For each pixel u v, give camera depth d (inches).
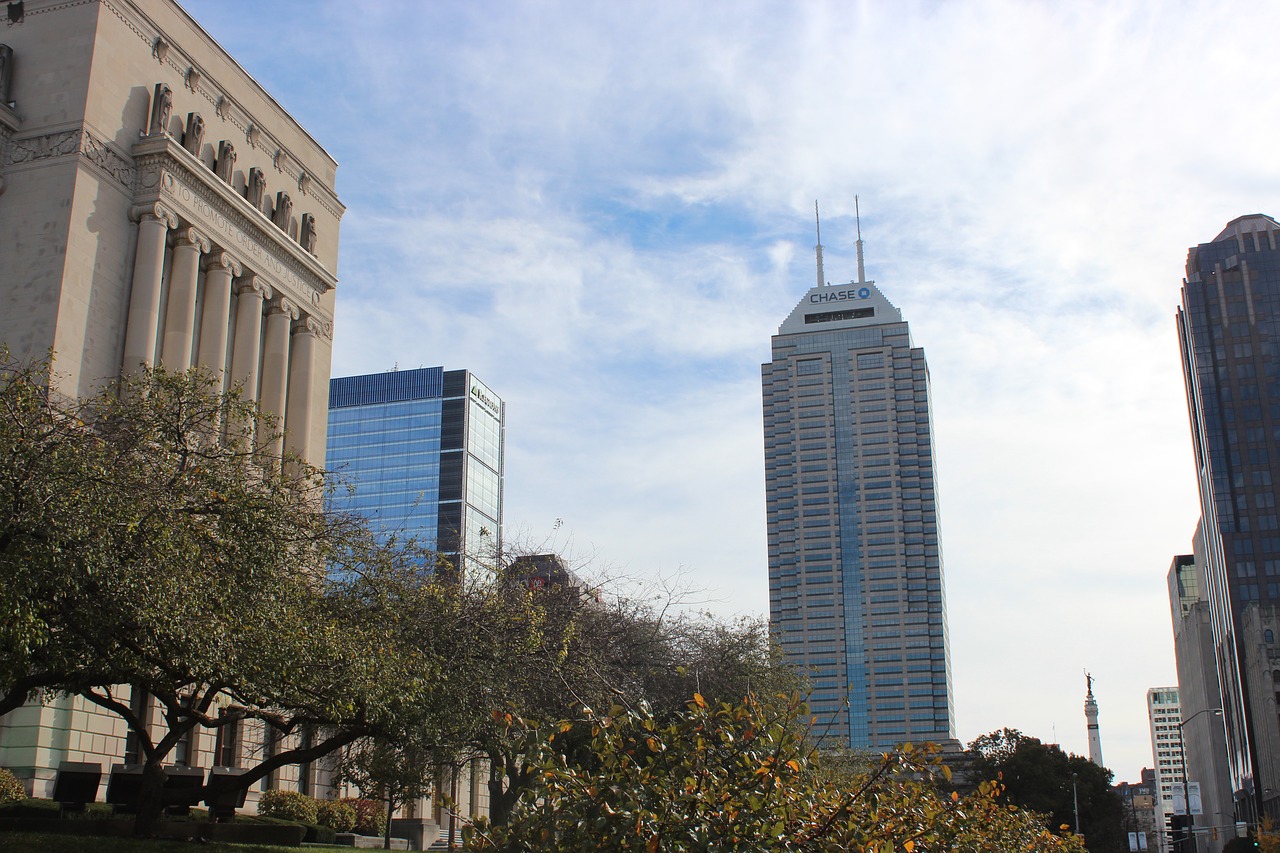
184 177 2096.5
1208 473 7293.3
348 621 1162.0
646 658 1637.6
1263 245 7495.1
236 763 2015.3
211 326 2160.4
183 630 924.0
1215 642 7844.5
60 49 1993.1
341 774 1956.2
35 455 888.3
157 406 1130.7
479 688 1197.7
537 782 544.4
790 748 555.2
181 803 1223.5
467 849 554.3
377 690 1066.1
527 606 1304.1
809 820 553.3
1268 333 7303.2
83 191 1923.0
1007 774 4185.5
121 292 1980.8
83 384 1872.5
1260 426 7145.7
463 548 1561.3
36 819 1243.8
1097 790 4163.4
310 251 2529.5
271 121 2454.5
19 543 834.2
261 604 1009.5
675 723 582.9
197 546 951.6
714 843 502.9
